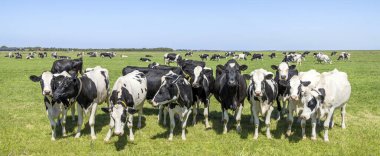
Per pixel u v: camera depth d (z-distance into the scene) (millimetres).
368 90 23031
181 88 10547
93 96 10961
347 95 11500
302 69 43562
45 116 14195
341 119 13352
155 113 14938
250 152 9648
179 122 13195
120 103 9414
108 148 10008
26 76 33125
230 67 10742
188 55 93000
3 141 10461
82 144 10297
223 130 12188
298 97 10094
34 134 11375
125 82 10672
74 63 16453
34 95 20391
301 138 11094
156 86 13188
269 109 11016
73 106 13055
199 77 11852
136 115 14367
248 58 84500
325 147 10117
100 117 14070
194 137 11305
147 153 9570
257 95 10141
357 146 10180
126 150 9789
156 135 11516
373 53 114938
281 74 12953
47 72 10406
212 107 16594
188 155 9508
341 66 49875
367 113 15453
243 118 14133
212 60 73438
